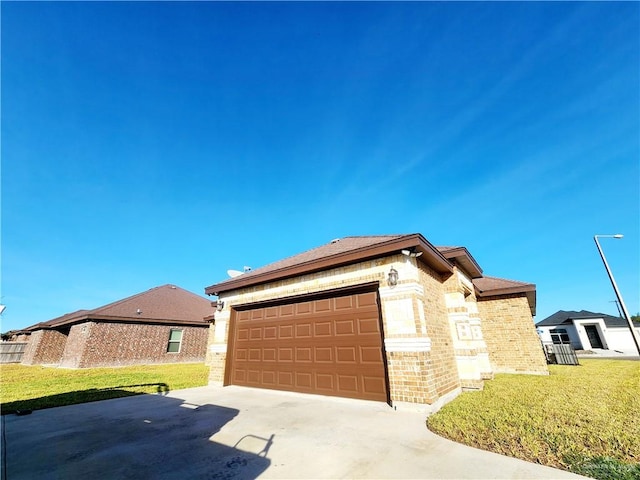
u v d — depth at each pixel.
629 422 4.29
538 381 8.95
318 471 2.96
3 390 8.91
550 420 4.48
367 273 7.00
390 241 6.56
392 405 5.83
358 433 4.20
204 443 3.87
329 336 7.50
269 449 3.61
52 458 3.39
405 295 6.25
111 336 17.23
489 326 12.47
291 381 7.94
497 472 2.85
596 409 5.15
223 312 10.48
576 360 14.84
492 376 9.77
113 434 4.32
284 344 8.45
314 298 8.11
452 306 8.35
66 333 22.05
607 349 29.61
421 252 6.64
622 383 8.14
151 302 20.47
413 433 4.17
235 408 5.99
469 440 3.75
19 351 23.41
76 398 7.39
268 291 9.16
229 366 9.66
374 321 6.81
